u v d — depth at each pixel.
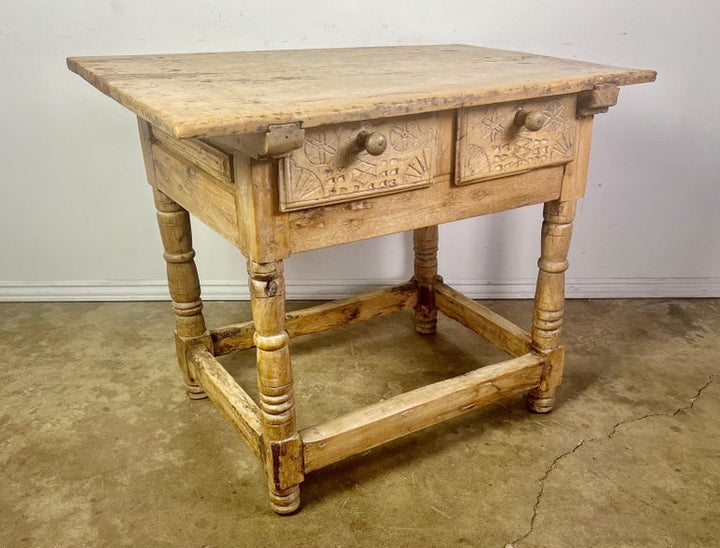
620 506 1.68
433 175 1.52
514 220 2.68
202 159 1.48
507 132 1.59
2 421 2.01
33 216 2.63
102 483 1.76
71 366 2.31
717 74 2.46
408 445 1.91
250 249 1.38
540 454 1.87
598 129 2.53
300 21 2.41
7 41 2.37
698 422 2.00
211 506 1.69
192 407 2.09
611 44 2.43
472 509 1.68
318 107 1.25
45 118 2.48
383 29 2.43
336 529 1.62
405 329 2.56
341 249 2.71
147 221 2.66
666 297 2.79
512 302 2.78
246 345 2.18
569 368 2.29
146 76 1.60
